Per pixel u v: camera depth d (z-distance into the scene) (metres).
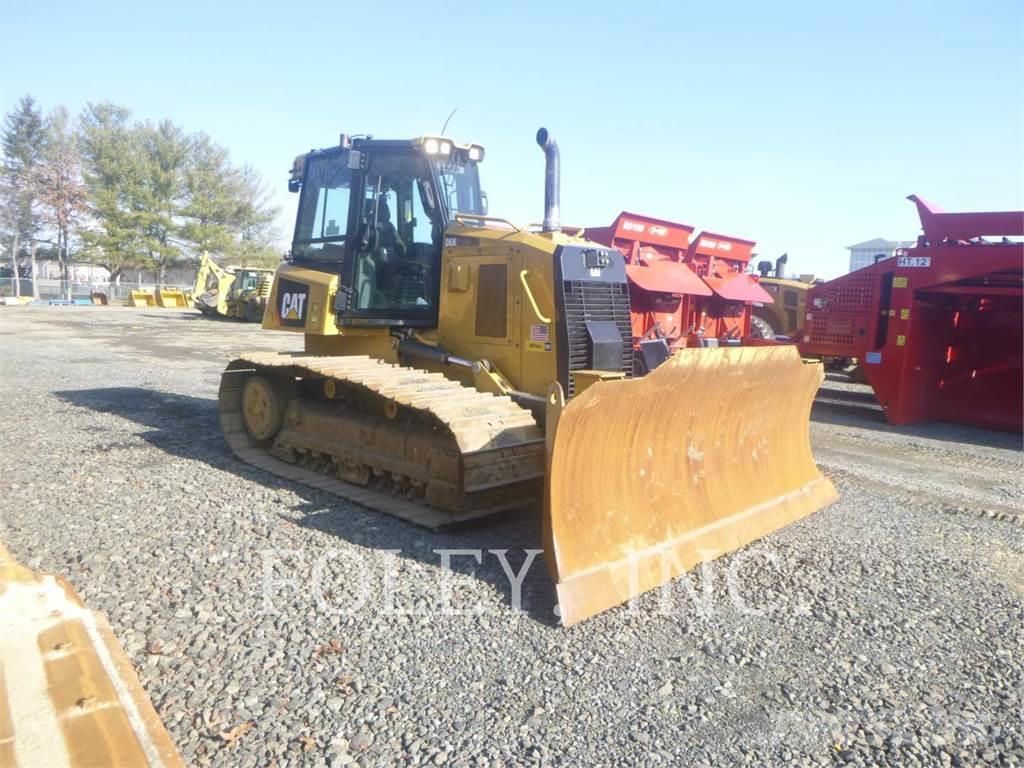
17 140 53.81
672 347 11.98
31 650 2.11
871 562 5.18
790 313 17.84
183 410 9.80
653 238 12.32
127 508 5.62
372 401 6.50
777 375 5.72
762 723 3.26
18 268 54.16
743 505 5.57
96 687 2.00
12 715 1.85
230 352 17.88
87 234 52.62
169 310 39.66
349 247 6.98
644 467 4.81
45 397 10.45
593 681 3.53
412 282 6.91
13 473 6.47
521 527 5.56
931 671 3.76
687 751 3.05
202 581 4.38
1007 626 4.30
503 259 6.32
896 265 11.19
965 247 10.44
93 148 54.12
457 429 5.02
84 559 4.62
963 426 11.31
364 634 3.85
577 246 6.19
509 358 6.31
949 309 11.62
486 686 3.45
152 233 55.09
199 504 5.78
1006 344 11.11
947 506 6.73
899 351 11.08
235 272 32.28
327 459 6.74
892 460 8.73
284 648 3.69
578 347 6.05
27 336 20.59
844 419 11.62
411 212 6.91
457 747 3.00
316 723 3.11
